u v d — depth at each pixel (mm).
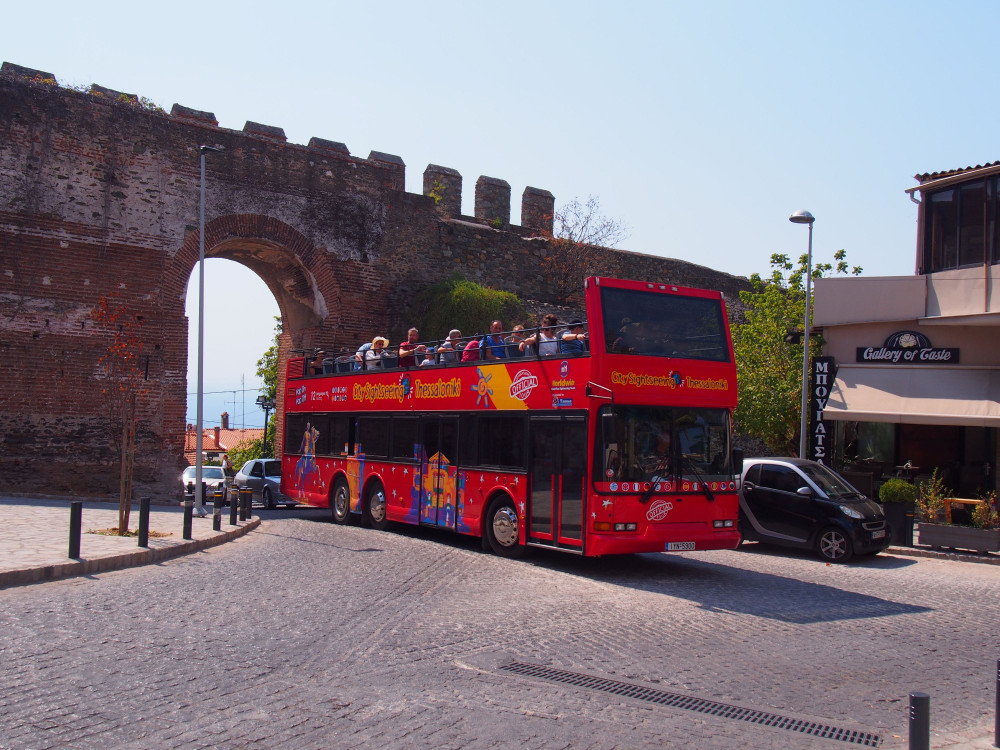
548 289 31500
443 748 5203
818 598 11242
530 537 13547
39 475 21656
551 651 7852
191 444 67875
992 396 19016
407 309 27703
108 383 22453
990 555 15242
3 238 21562
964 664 7977
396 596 10359
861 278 21344
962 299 19812
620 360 12391
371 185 27828
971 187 19922
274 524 19344
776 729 5914
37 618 8203
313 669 6902
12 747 4977
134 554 11945
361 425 18844
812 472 15812
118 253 23062
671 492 12500
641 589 11625
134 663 6840
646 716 6043
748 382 24344
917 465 21938
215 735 5297
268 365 49938
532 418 13703
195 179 24453
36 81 22281
